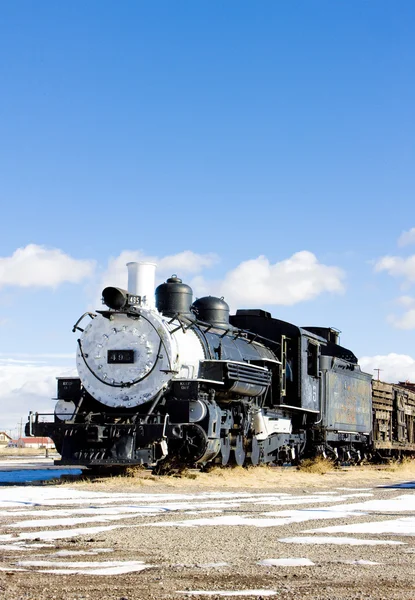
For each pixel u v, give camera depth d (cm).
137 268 2239
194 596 688
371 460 3791
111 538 1002
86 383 2184
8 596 678
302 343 2836
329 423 3120
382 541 1005
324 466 2733
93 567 812
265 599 678
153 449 2056
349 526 1150
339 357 3584
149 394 2122
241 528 1120
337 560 865
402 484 2214
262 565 833
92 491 1730
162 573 788
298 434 2916
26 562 833
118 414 2120
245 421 2416
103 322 2200
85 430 2095
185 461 2120
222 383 2228
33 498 1535
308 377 2897
